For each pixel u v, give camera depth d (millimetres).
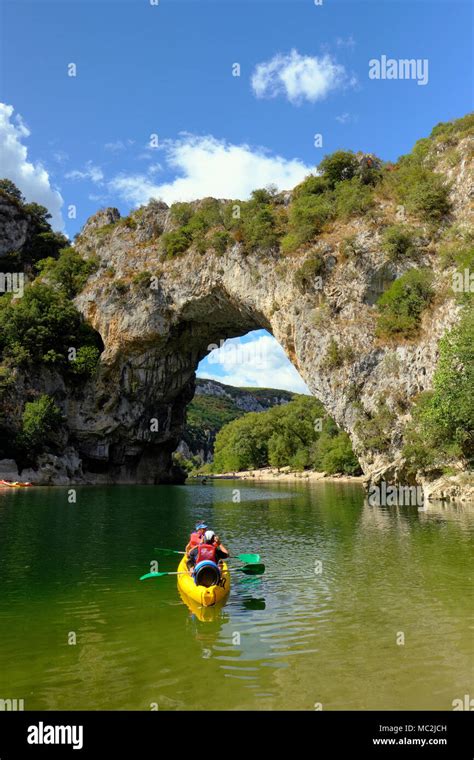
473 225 38281
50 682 6945
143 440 67312
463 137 45188
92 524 23453
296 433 101562
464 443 29797
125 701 6434
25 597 11312
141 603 10797
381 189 46281
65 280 66812
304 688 6664
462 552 15273
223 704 6328
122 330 60156
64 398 61531
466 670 7082
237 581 12516
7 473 54344
